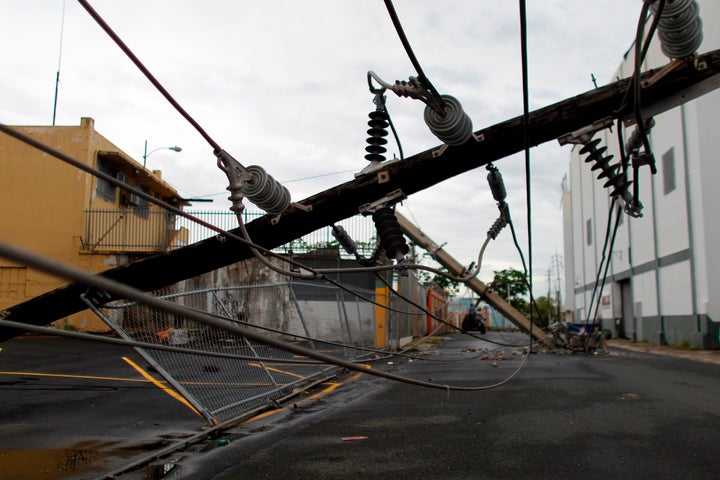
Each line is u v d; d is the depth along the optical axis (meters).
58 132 23.06
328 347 16.47
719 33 20.59
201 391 7.45
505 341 32.53
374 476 4.77
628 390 10.12
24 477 4.51
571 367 14.97
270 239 4.73
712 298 22.48
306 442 6.00
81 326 21.08
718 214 22.48
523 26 3.07
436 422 7.12
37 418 6.97
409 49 2.81
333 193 4.41
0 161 22.98
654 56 24.62
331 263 21.05
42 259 1.02
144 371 12.16
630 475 4.80
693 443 5.95
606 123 4.09
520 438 6.20
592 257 41.38
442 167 4.25
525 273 6.21
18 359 13.88
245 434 6.41
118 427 6.54
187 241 30.19
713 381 11.67
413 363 16.36
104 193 24.31
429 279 31.80
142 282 5.11
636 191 4.23
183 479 4.60
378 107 4.44
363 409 8.16
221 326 1.74
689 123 23.81
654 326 28.39
